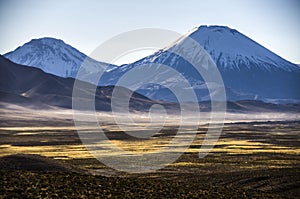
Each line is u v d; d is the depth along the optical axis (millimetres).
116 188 46906
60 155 106062
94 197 42406
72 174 51250
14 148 124938
